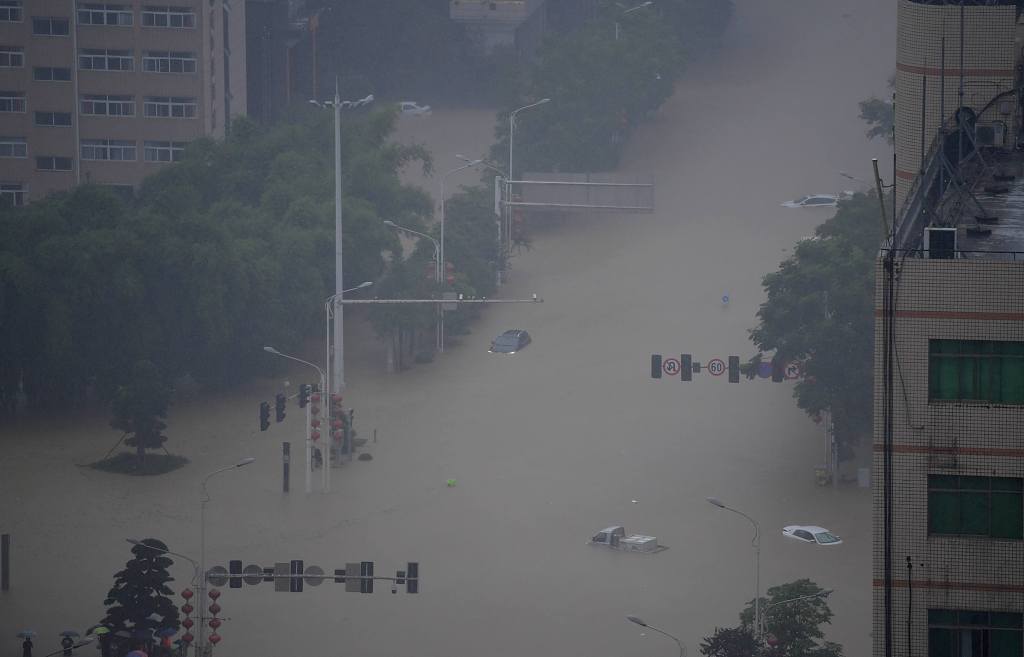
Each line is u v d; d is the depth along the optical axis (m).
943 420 150.50
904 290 150.38
